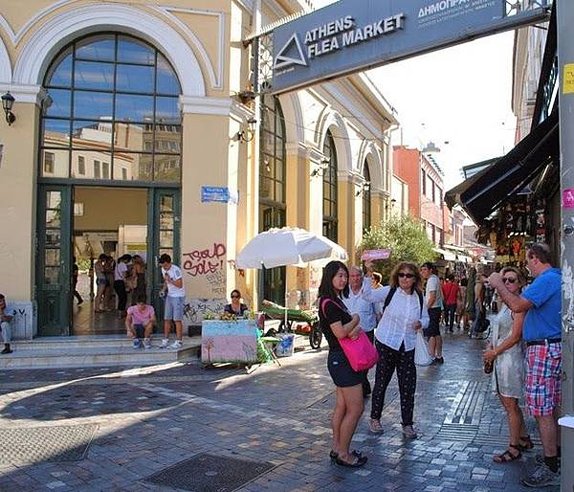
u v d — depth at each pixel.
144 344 11.07
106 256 17.17
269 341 10.82
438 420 6.75
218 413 7.09
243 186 13.16
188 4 12.37
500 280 4.95
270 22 14.78
